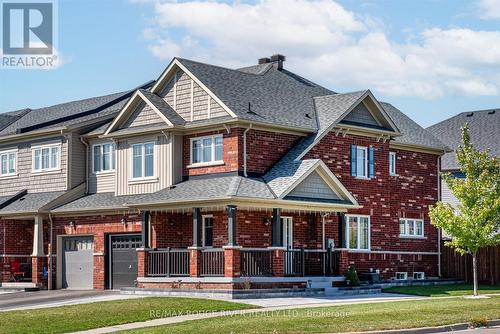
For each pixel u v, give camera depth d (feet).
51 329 76.95
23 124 160.76
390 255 135.74
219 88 120.06
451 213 110.01
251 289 104.32
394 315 82.07
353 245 128.88
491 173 110.63
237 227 111.96
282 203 109.50
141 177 124.47
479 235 108.58
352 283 117.39
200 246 110.83
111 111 144.36
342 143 127.13
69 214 133.08
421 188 145.28
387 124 133.28
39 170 143.64
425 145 145.38
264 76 135.33
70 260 134.21
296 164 116.06
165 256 113.29
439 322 78.95
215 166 116.67
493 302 97.50
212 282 105.70
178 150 120.98
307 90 138.41
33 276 134.62
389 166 137.59
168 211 117.39
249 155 115.55
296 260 116.57
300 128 120.88
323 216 122.21
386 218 135.23
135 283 117.19
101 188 136.15
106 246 128.16
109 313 85.51
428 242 144.46
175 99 123.44
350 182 128.06
